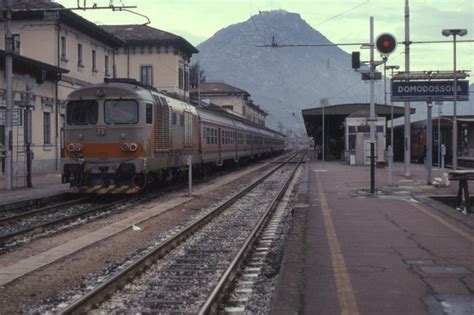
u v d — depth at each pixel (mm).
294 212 15172
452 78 23500
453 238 10914
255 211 17797
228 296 7941
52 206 17891
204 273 9492
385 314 6133
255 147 56844
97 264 10023
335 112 53344
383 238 10930
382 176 29359
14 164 29391
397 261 8836
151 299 7859
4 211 17469
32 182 25625
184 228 13891
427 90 23609
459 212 15039
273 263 10250
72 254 10828
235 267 9531
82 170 20062
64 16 34625
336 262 8766
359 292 7027
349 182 25359
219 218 16188
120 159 19922
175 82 57406
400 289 7164
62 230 13945
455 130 23156
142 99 20031
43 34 34500
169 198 21328
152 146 20672
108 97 20047
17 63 28953
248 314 7102
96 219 15820
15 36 34719
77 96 20297
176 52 57562
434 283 7445
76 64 37531
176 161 24469
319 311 6258
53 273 9297
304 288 7230
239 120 50344
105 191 19922
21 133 29969
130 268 9055
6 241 12234
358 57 22797
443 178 22781
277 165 51094
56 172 32469
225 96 93625
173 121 23781
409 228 12172
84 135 20156
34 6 34125
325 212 14930
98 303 7582
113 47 45125
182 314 7133
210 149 33719
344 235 11289
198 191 24016
